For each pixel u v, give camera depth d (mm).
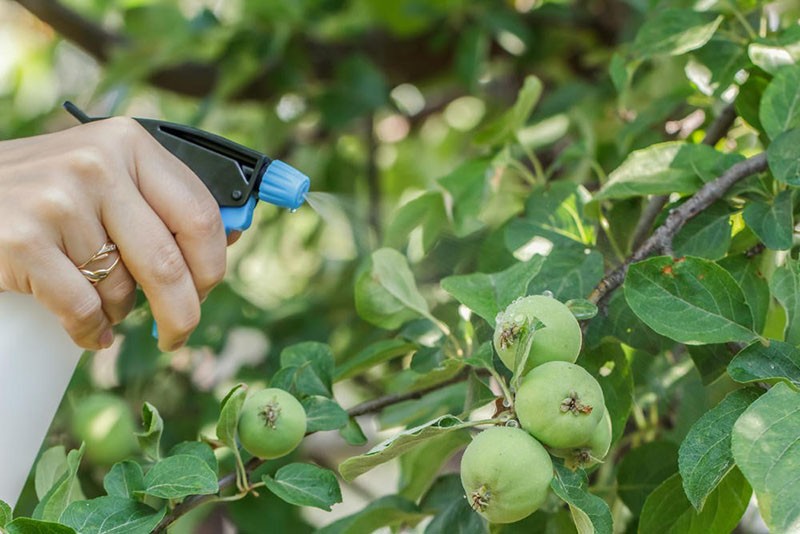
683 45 1935
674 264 1395
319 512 3900
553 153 2918
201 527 2980
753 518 2209
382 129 4195
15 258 1451
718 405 1290
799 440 1166
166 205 1530
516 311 1295
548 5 3416
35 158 1497
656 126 2279
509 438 1206
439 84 3768
